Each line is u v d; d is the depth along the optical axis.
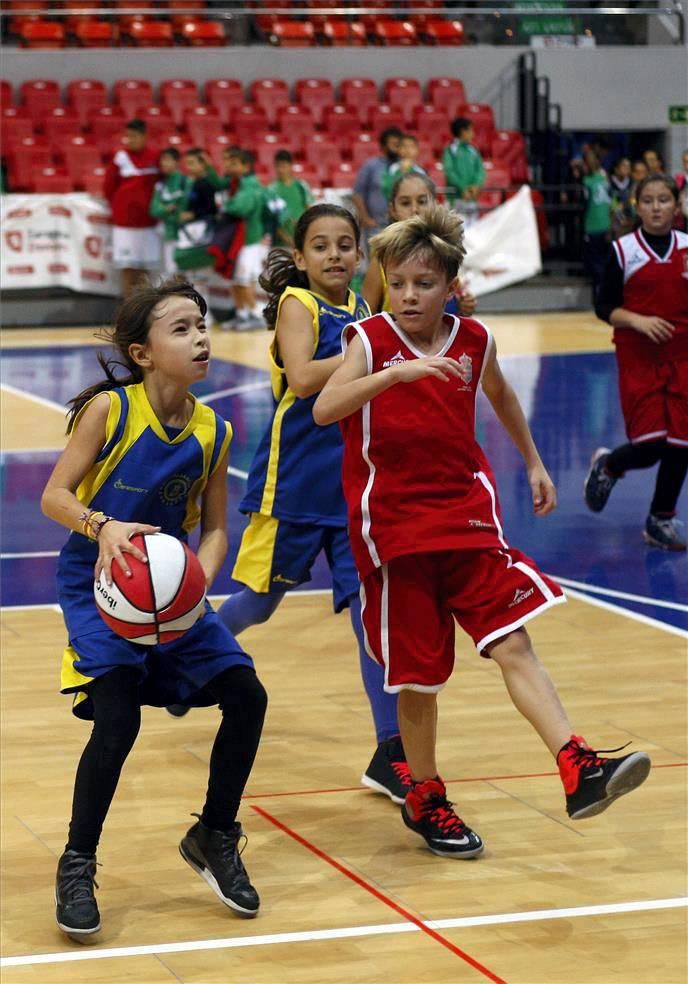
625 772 5.93
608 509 15.53
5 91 33.50
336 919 6.26
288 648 10.63
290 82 35.62
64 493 6.11
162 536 5.98
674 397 13.30
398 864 6.88
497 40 36.72
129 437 6.19
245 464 17.42
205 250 30.77
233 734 6.19
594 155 34.00
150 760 8.35
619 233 32.91
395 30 36.50
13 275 31.47
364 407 6.49
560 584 12.45
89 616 6.24
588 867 6.81
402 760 7.71
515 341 29.28
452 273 6.49
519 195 33.66
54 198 31.45
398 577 6.54
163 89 34.53
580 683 9.70
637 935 6.07
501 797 7.71
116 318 6.19
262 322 31.69
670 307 13.05
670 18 36.91
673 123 37.16
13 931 6.17
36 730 8.84
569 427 20.00
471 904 6.41
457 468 6.57
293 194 30.97
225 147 33.59
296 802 7.72
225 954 5.92
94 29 34.97
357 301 8.17
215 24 35.69
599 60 36.69
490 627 6.43
